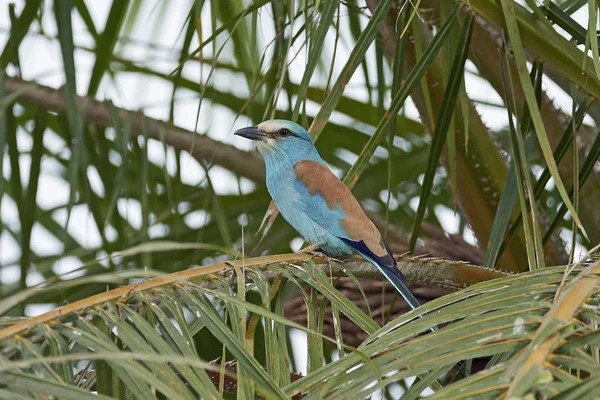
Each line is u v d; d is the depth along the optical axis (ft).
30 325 16.57
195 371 15.96
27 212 30.63
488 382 12.82
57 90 31.94
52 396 13.82
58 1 28.71
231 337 16.83
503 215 24.70
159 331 17.84
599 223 30.42
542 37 25.55
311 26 24.62
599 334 13.50
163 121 33.73
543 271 18.44
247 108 38.73
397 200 41.50
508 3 22.95
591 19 20.94
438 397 12.75
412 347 15.12
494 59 29.99
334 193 31.04
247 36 34.96
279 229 40.04
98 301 17.62
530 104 21.86
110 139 39.01
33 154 31.19
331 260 24.22
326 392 14.28
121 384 17.08
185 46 30.86
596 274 16.92
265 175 34.68
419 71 23.98
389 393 35.76
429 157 24.95
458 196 31.01
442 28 24.18
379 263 25.53
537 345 13.33
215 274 20.29
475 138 30.35
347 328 30.76
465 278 24.29
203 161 34.71
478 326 15.20
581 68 25.55
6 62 31.73
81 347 17.71
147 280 18.42
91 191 31.68
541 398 12.67
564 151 25.41
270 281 22.11
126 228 32.99
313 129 23.32
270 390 15.46
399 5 29.07
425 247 33.27
